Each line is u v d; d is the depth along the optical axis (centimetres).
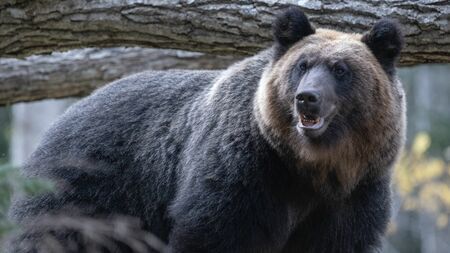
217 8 1336
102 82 1705
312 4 1311
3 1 1373
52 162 1300
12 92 1694
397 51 1165
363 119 1134
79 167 1276
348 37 1186
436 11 1273
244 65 1212
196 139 1192
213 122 1180
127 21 1363
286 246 1232
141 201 1260
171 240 1173
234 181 1132
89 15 1368
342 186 1160
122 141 1277
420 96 3744
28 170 1316
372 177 1166
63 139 1314
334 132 1130
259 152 1141
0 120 3095
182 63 1700
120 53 1702
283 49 1177
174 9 1347
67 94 1723
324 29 1222
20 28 1391
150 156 1252
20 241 1284
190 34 1362
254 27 1330
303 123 1095
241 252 1148
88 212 1270
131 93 1316
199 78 1285
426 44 1296
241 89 1180
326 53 1133
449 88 4097
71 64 1694
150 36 1379
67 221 1138
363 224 1195
